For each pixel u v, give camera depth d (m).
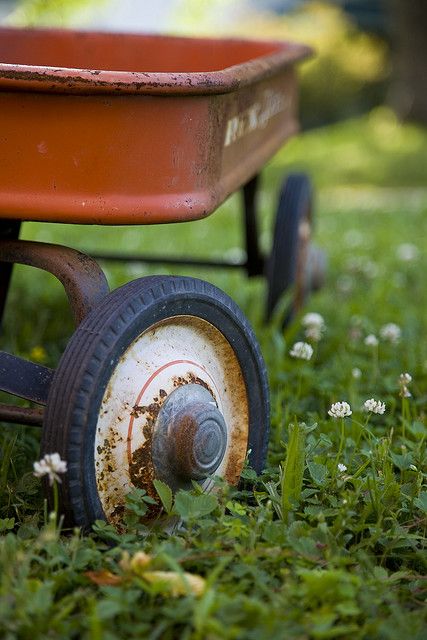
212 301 1.67
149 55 2.26
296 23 8.09
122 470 1.62
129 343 1.61
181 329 1.68
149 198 1.63
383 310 2.36
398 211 4.26
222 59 2.25
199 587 1.51
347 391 1.96
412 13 6.58
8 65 1.57
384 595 1.53
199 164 1.67
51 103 1.59
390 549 1.61
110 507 1.62
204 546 1.56
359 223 3.90
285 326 2.20
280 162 6.38
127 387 1.62
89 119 1.60
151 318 1.62
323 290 2.57
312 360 2.06
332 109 7.79
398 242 3.43
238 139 1.83
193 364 1.67
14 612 1.47
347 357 2.07
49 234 3.33
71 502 1.58
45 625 1.47
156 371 1.64
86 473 1.58
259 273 2.29
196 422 1.63
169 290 1.64
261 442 1.74
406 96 6.92
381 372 2.06
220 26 7.76
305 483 1.71
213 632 1.45
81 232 3.44
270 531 1.59
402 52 6.84
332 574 1.50
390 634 1.47
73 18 3.55
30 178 1.61
